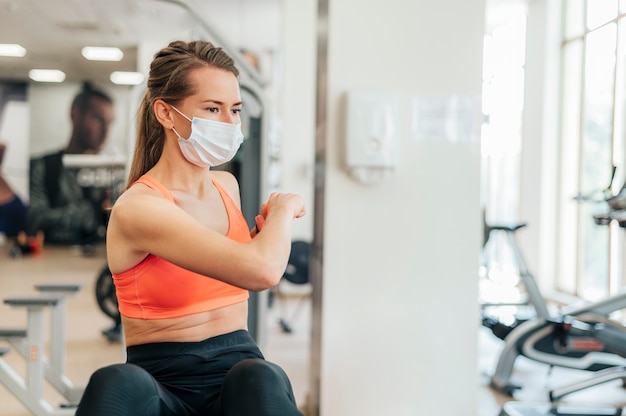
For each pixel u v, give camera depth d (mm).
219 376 1317
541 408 2982
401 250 2447
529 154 7031
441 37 2438
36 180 13023
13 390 2744
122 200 1276
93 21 7148
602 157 5918
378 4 2404
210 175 1587
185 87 1345
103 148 13141
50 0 6312
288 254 1239
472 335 2482
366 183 2400
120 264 1276
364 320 2438
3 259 10406
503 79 7891
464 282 2477
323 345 2430
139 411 1121
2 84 12945
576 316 3619
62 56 10164
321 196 2568
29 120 13039
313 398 2797
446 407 2477
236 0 7781
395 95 2391
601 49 5910
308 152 7086
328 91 2396
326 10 2486
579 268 6348
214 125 1357
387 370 2451
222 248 1178
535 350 3672
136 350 1316
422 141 2441
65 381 3172
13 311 5840
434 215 2457
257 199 3809
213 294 1336
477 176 2473
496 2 7125
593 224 6121
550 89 6773
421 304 2461
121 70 11477
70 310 6000
